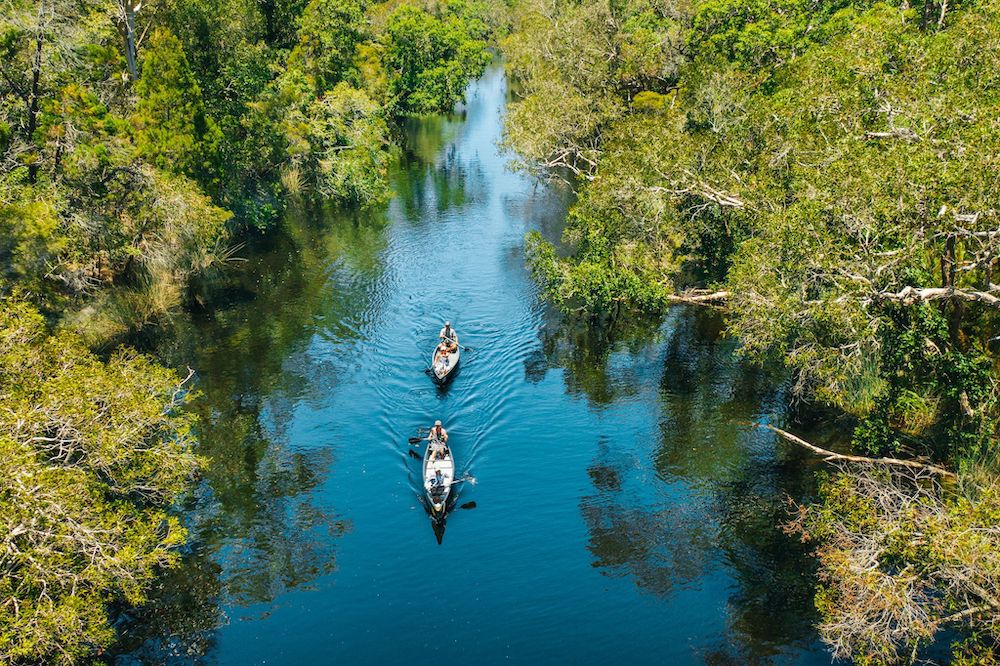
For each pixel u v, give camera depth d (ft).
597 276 116.37
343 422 96.27
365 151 184.14
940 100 80.12
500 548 75.15
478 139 254.27
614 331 122.42
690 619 66.13
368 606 68.03
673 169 115.44
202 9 137.90
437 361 106.22
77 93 104.58
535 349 116.57
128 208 111.04
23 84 103.50
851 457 78.33
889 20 119.96
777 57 185.06
